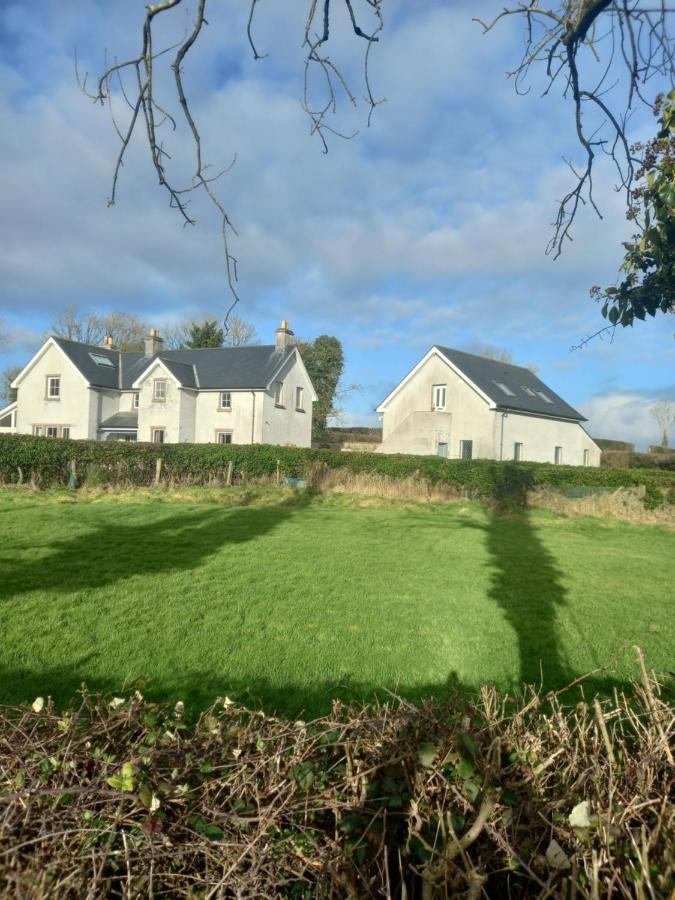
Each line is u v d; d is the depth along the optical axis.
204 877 1.69
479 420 29.52
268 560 9.46
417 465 19.97
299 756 1.98
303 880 1.70
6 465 17.39
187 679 4.93
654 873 1.54
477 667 5.32
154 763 1.93
